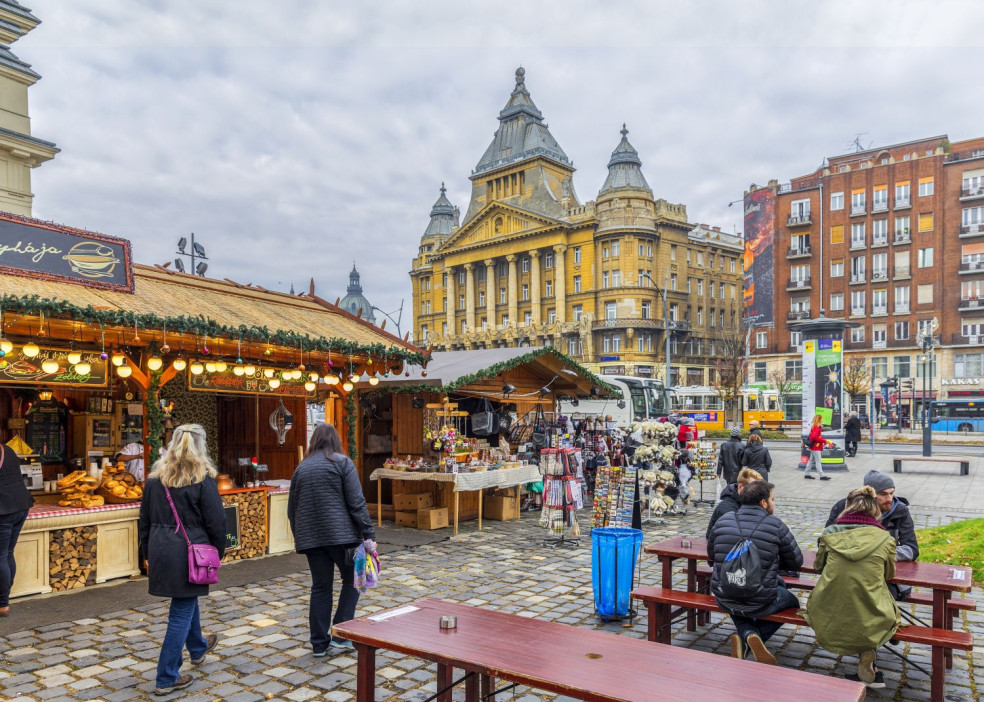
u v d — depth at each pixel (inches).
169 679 180.4
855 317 2329.0
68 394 408.2
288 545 360.5
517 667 128.7
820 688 119.2
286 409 467.5
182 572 179.8
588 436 622.2
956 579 197.8
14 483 244.5
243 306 383.6
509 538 401.4
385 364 446.9
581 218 2674.7
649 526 449.7
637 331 2578.7
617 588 245.0
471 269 3078.2
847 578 177.6
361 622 157.0
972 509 511.5
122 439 422.3
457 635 147.3
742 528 196.4
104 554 293.1
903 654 216.7
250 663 202.5
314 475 204.7
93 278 305.3
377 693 183.2
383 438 500.1
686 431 562.9
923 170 2229.3
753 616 190.4
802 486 669.3
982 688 190.1
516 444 563.5
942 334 2169.0
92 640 222.1
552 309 2800.2
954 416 1824.6
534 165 2940.5
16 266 277.3
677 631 239.1
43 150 595.2
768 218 2513.5
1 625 234.7
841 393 811.4
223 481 340.8
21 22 604.7
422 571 318.0
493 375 490.0
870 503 187.3
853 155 2524.6
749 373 2509.8
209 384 361.7
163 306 319.9
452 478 403.5
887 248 2281.0
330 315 456.4
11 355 285.1
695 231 2839.6
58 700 177.0
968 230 2143.2
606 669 128.0
